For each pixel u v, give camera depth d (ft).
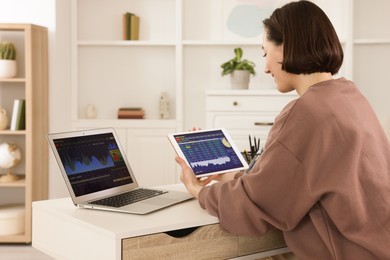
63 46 14.71
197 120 16.12
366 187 4.93
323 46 5.13
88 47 15.96
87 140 6.15
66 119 15.06
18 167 14.42
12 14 13.96
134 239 4.71
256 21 15.98
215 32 16.01
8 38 14.17
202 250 5.17
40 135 13.62
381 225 4.88
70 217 5.24
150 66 16.06
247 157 8.02
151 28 16.01
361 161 4.95
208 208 5.35
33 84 13.19
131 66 16.06
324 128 4.86
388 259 4.78
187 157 6.19
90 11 15.90
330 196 4.83
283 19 5.24
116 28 15.96
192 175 5.97
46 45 13.93
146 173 15.48
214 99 14.93
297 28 5.15
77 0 15.76
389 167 5.18
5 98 14.21
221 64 16.01
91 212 5.43
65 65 14.90
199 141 6.43
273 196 4.96
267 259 5.84
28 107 13.05
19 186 13.79
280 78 5.48
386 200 4.95
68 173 5.71
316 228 5.00
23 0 13.96
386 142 5.31
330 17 15.84
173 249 4.97
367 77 15.87
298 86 5.43
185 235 5.51
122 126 15.42
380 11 15.72
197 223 5.12
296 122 4.94
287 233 5.20
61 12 14.44
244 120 14.89
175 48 15.93
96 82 16.03
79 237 5.11
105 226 4.82
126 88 16.10
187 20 16.02
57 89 14.24
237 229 5.12
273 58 5.40
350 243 4.90
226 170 6.33
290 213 4.98
